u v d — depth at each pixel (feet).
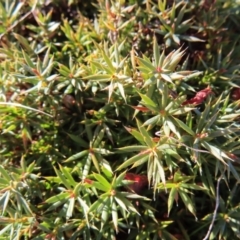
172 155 0.63
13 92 0.70
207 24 0.77
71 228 0.66
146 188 0.68
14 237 0.65
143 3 0.77
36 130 0.72
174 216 0.70
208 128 0.63
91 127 0.70
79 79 0.69
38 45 0.77
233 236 0.69
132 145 0.68
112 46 0.69
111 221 0.67
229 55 0.74
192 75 0.66
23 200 0.63
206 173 0.66
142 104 0.65
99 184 0.64
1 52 0.74
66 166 0.70
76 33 0.75
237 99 0.73
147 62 0.63
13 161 0.71
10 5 0.78
